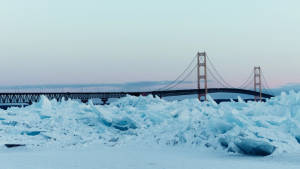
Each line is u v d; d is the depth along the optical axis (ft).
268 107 42.22
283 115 39.86
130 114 47.98
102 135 43.14
